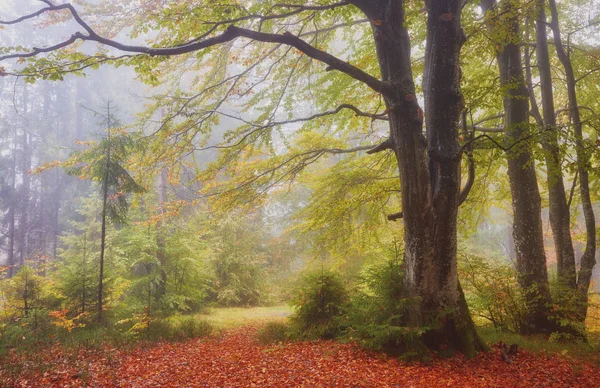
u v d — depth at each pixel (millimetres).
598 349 8320
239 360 7922
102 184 12062
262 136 10234
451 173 7820
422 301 7754
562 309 9266
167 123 10250
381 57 8602
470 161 8312
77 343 9078
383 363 7207
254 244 23141
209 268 18094
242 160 11820
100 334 9945
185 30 8086
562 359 7555
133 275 14672
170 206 11906
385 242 14188
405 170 8164
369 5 8609
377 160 12375
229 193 11359
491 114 13016
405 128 8211
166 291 14375
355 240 12680
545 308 9664
